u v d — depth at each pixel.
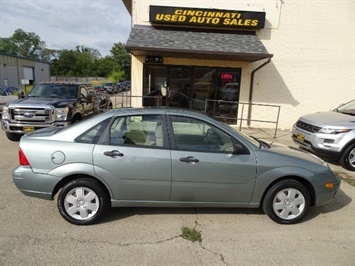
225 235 3.10
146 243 2.89
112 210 3.59
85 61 84.56
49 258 2.59
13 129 6.76
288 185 3.34
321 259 2.73
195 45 8.70
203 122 3.34
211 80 10.20
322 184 3.39
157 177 3.18
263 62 10.10
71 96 8.09
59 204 3.18
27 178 3.13
